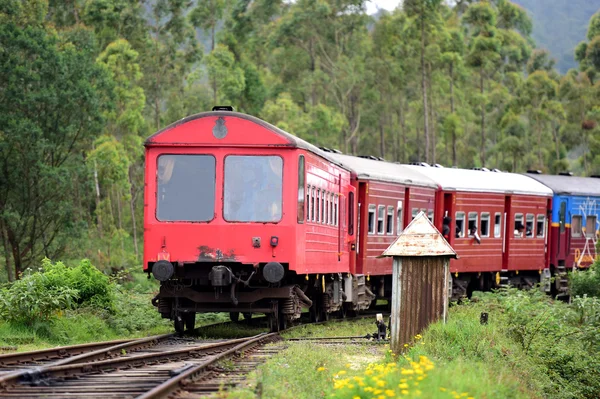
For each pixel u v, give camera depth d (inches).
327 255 1882.4
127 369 1085.1
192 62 5969.5
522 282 3093.0
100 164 4128.9
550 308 1713.8
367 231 2255.2
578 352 1486.2
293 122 5733.3
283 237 1574.8
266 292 1638.8
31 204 3720.5
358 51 7012.8
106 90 4072.3
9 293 1546.5
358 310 2277.3
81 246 3858.3
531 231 3053.6
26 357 1155.9
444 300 1330.0
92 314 1764.3
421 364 1004.6
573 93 7485.2
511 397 981.2
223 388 924.0
